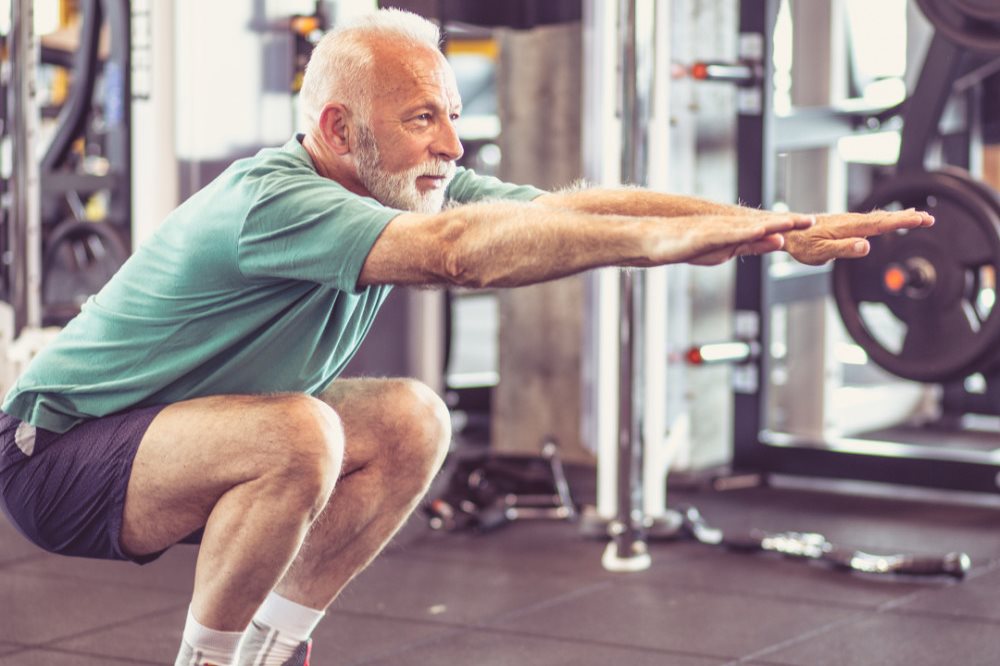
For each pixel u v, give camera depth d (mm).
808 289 4543
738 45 4266
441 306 4711
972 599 3082
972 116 4781
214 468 1852
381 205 1864
